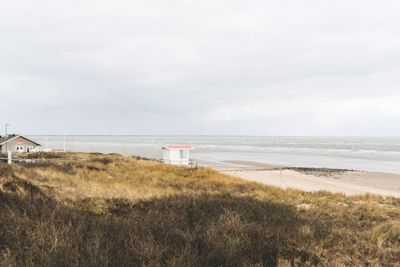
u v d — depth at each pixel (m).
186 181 25.97
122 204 11.74
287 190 23.52
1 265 5.26
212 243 6.80
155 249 6.17
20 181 13.27
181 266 5.66
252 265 5.91
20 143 65.06
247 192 21.03
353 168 63.22
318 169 58.94
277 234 7.74
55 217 8.16
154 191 17.52
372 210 14.69
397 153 113.12
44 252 5.72
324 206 15.66
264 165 66.94
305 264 6.35
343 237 8.51
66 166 27.94
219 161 76.44
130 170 30.58
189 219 9.31
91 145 181.25
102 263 5.56
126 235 7.05
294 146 175.50
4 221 7.43
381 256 7.29
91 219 8.43
